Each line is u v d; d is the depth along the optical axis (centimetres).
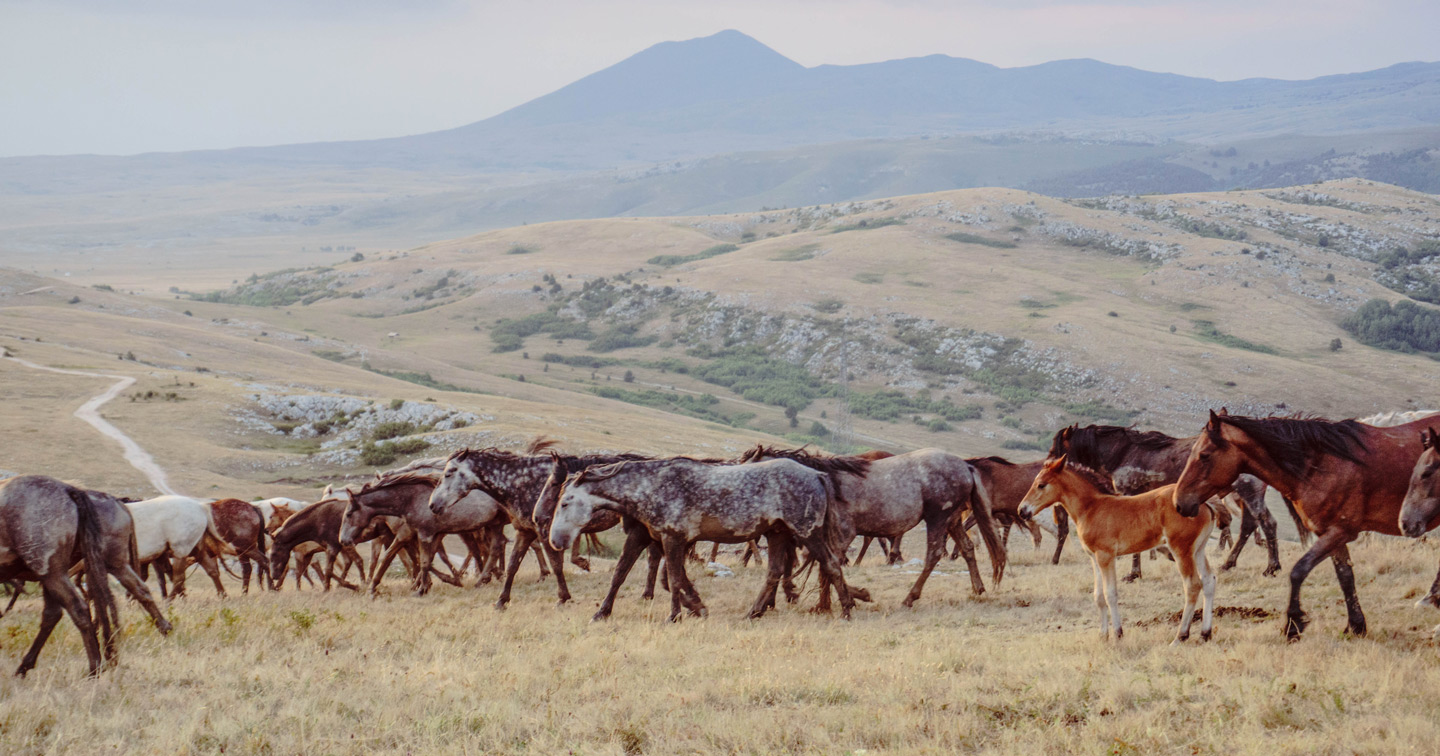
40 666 1064
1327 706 794
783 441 12150
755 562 2291
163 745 796
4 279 16875
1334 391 16388
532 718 852
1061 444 1577
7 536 979
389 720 851
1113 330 19275
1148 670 951
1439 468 957
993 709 840
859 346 19825
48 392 7431
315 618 1402
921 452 1608
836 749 755
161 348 11100
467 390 13762
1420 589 1263
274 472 5934
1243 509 1623
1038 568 1958
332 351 16212
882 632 1273
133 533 1244
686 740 793
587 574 2148
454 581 2036
